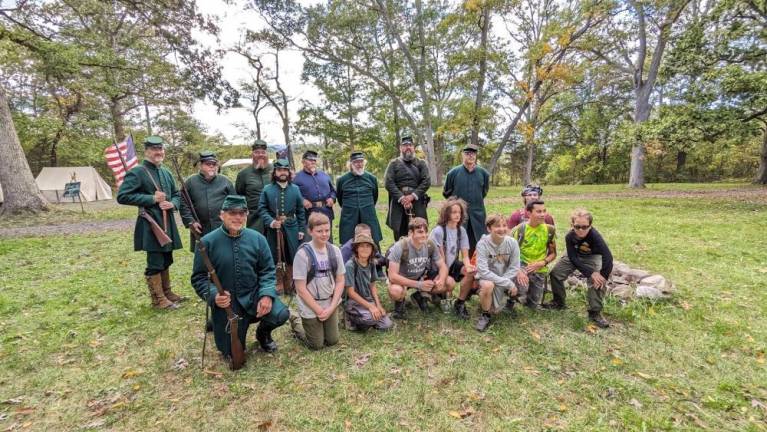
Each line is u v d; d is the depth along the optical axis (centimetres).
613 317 374
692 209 1141
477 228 496
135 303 433
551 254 397
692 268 516
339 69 2716
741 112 1128
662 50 1900
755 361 289
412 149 514
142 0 1359
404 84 2509
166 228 414
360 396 257
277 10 1919
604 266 350
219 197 440
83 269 580
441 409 243
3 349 324
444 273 384
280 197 441
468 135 2248
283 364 299
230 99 1598
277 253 451
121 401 254
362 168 507
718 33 1184
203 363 298
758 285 444
